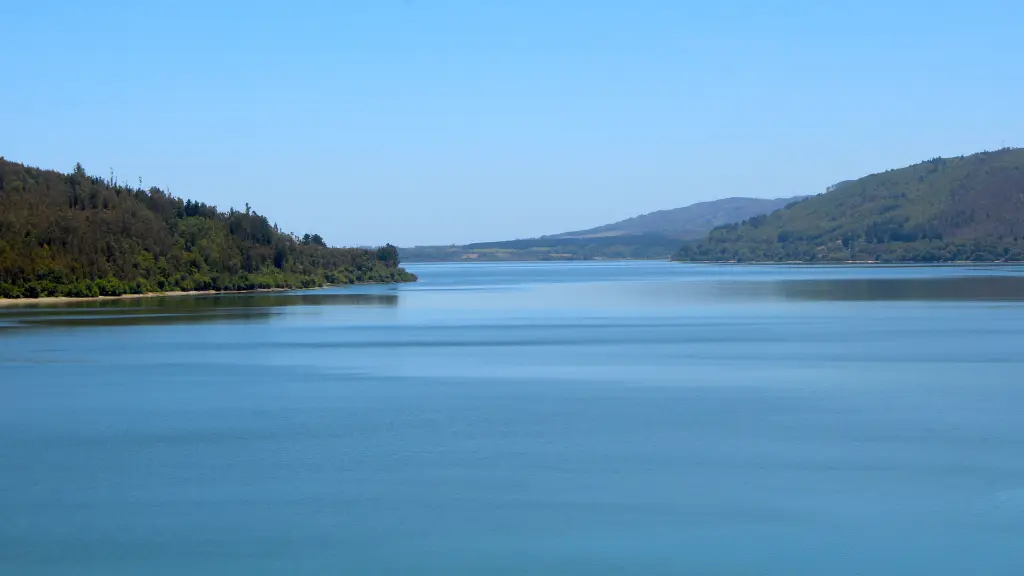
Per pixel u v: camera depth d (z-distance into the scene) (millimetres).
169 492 42500
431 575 33844
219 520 39062
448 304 173750
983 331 107250
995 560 34594
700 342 98250
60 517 39500
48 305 172125
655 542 36438
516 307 163375
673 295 196250
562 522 38531
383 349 94125
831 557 34969
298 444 50594
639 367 78375
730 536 36969
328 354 89812
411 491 42406
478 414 58125
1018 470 44719
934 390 65625
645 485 42938
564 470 45375
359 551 35938
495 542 36562
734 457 47344
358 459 47500
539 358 85250
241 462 47094
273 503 40969
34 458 48156
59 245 196750
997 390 65438
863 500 40750
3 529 38219
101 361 84875
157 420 57000
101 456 48375
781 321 125125
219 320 133875
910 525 37906
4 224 195625
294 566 34688
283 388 68688
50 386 70000
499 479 43969
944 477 43781
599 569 34219
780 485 42781
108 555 35781
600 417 56938
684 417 56750
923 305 152250
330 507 40438
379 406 61125
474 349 93438
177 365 82000
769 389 66500
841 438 51000
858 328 112750
